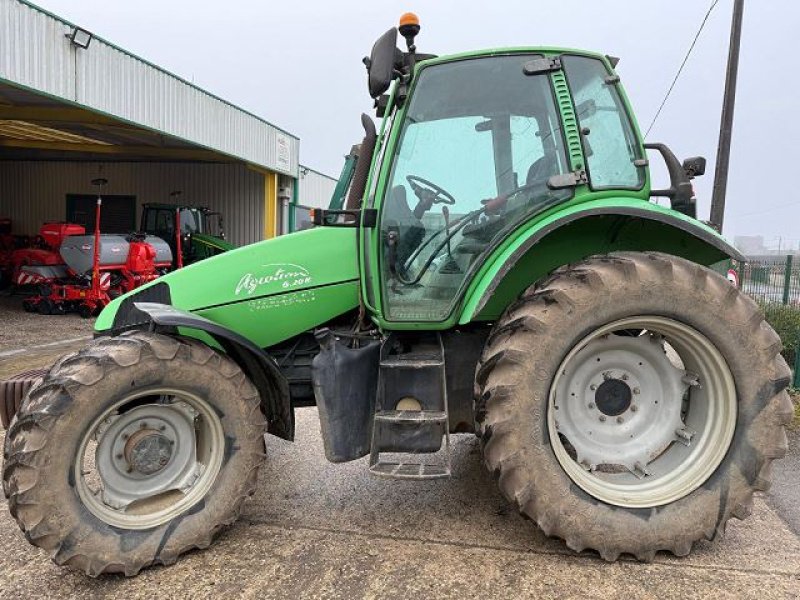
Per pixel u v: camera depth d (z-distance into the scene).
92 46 9.38
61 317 10.91
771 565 2.52
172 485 2.66
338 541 2.74
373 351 2.77
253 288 3.02
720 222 10.41
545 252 2.82
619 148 2.79
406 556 2.60
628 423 2.73
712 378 2.59
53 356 7.38
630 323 2.52
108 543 2.42
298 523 2.92
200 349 2.60
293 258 3.07
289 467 3.68
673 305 2.48
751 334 2.52
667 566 2.51
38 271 11.12
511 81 2.80
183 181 18.02
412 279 2.84
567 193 2.74
